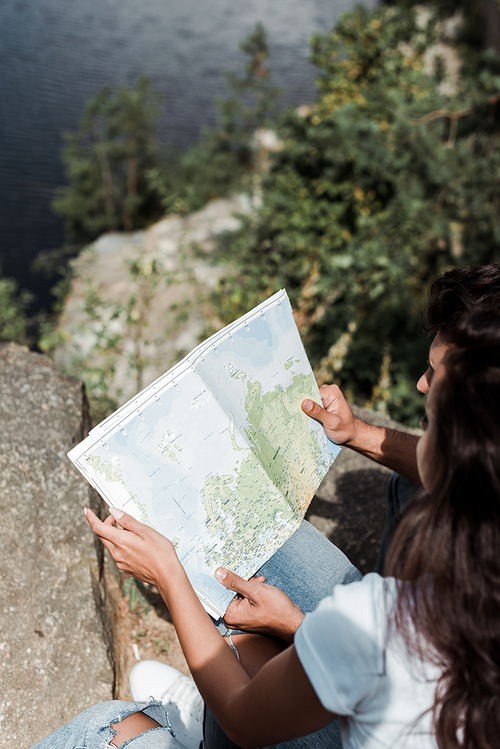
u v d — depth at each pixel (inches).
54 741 38.3
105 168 1396.4
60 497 68.2
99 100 1395.2
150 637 69.1
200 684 34.4
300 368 48.5
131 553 36.9
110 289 454.0
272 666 30.0
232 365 43.7
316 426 50.7
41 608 60.1
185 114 1868.8
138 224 1390.3
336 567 49.1
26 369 84.1
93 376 127.0
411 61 294.4
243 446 43.9
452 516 25.0
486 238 243.0
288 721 29.4
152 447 39.4
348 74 273.1
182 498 40.7
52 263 1234.6
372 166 231.8
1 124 1900.8
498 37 604.1
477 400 24.4
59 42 2551.7
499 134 261.4
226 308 182.2
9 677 55.0
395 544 28.2
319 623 27.4
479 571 24.4
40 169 1736.0
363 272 225.5
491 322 26.1
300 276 234.8
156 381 39.4
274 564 47.9
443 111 256.7
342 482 85.0
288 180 253.3
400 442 52.6
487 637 24.4
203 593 40.7
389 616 26.7
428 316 43.1
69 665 57.1
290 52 2180.1
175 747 38.0
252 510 44.2
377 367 192.4
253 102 1630.2
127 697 62.4
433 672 26.0
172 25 2768.2
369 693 26.7
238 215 284.7
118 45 2513.5
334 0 3038.9
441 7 445.1
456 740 25.2
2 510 65.3
